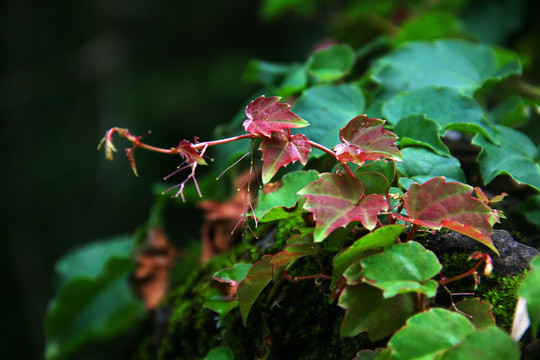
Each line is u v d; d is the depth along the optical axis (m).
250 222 0.85
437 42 0.92
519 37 1.22
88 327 1.13
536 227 0.81
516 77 0.96
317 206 0.73
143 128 3.09
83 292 1.06
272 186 0.78
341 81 0.93
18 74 3.45
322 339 0.78
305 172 0.78
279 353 0.79
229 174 0.95
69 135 3.29
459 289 0.76
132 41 3.45
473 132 0.83
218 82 3.08
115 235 3.02
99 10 3.48
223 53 3.27
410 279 0.72
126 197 3.02
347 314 0.72
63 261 1.18
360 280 0.72
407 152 0.79
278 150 0.74
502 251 0.77
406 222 0.76
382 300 0.72
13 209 3.22
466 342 0.70
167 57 3.41
